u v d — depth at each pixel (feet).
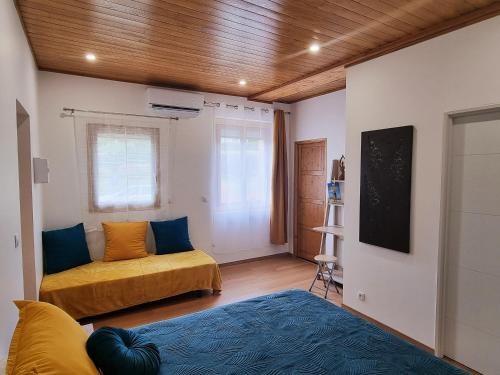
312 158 16.72
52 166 12.17
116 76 12.78
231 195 16.33
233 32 8.67
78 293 10.18
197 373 5.02
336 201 14.47
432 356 5.48
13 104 6.45
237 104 16.26
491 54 7.16
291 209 18.11
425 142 8.50
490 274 7.51
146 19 7.95
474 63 7.46
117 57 10.66
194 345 5.82
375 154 9.74
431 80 8.34
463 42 7.64
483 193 7.60
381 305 9.83
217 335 6.16
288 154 17.92
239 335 6.16
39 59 10.85
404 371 5.02
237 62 11.10
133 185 13.66
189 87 14.55
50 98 12.03
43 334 3.98
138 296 11.16
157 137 14.12
